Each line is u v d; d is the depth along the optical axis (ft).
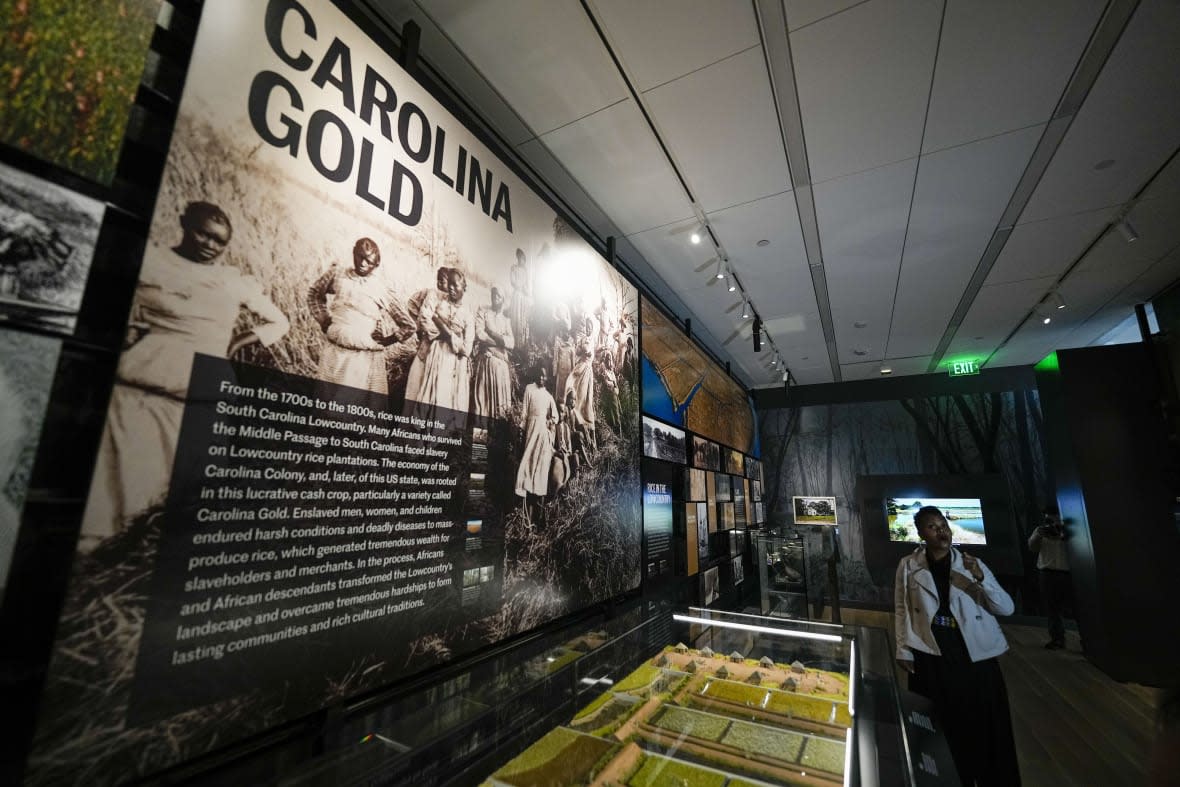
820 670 6.53
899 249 15.35
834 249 15.34
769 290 18.29
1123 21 7.97
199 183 4.57
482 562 7.66
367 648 5.75
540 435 9.48
